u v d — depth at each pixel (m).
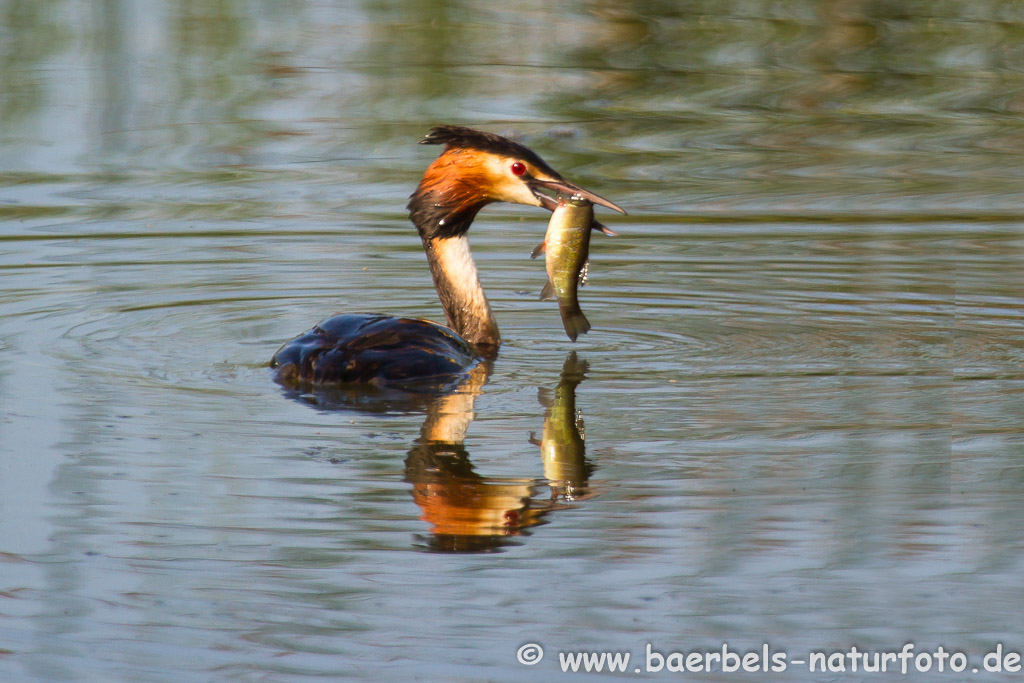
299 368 10.90
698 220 17.00
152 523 8.19
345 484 8.77
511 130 20.98
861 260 15.20
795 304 13.52
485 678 6.56
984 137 21.05
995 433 9.67
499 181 11.73
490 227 17.12
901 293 13.84
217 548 7.89
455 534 8.08
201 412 10.12
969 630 7.02
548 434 9.72
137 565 7.68
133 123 21.20
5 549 7.83
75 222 16.64
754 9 29.59
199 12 28.95
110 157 19.56
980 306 13.33
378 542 7.99
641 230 16.52
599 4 30.08
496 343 12.21
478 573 7.61
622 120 21.73
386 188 18.39
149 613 7.15
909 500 8.52
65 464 9.04
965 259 15.20
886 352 11.83
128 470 8.95
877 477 8.89
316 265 15.04
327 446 9.45
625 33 27.59
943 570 7.62
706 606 7.21
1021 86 23.77
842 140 20.89
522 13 29.22
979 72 24.72
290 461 9.17
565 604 7.27
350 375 10.77
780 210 17.42
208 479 8.83
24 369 11.17
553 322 13.05
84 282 14.16
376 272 14.78
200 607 7.25
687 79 24.28
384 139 20.58
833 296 13.77
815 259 15.27
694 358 11.74
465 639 6.91
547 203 11.59
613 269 14.93
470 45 26.45
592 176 18.81
